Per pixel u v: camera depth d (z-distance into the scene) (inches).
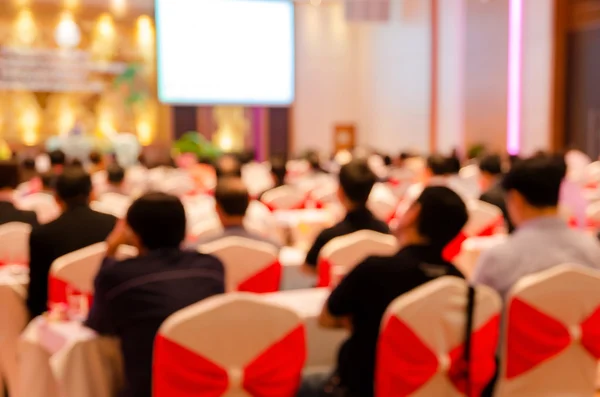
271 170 289.6
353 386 86.0
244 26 619.2
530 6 498.6
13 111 575.8
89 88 587.2
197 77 612.4
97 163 383.2
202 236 163.8
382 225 141.9
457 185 238.8
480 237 187.6
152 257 87.5
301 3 669.3
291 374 78.6
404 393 80.9
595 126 454.9
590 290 90.7
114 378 96.0
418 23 603.5
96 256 115.0
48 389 107.0
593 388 95.3
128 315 83.7
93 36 590.6
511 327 90.3
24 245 153.1
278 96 634.2
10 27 569.6
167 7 599.5
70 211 130.6
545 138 486.3
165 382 73.6
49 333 103.0
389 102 651.5
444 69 578.2
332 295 87.1
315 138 686.5
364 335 85.3
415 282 83.7
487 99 534.9
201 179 340.5
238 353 75.3
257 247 130.3
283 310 77.0
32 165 327.9
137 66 602.9
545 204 98.7
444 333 81.9
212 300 74.4
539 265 96.3
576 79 473.1
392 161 410.6
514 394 91.7
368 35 681.6
